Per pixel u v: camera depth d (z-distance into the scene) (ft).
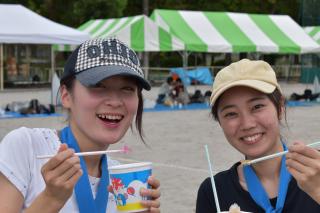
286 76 112.78
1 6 52.03
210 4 122.72
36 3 112.78
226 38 62.90
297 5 128.77
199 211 9.42
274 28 68.44
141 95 8.31
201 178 26.04
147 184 7.59
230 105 8.67
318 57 105.09
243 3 124.06
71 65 7.60
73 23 112.88
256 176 8.71
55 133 7.86
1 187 7.19
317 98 72.08
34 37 50.16
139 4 125.49
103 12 108.06
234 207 7.50
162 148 35.09
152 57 121.60
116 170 7.45
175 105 64.03
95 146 7.73
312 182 7.01
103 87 7.44
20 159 7.32
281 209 8.40
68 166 6.29
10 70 96.73
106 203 7.82
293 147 7.12
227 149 34.35
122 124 7.63
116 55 7.54
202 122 49.85
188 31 61.77
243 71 8.65
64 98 7.82
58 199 6.38
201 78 69.21
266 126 8.58
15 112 57.00
